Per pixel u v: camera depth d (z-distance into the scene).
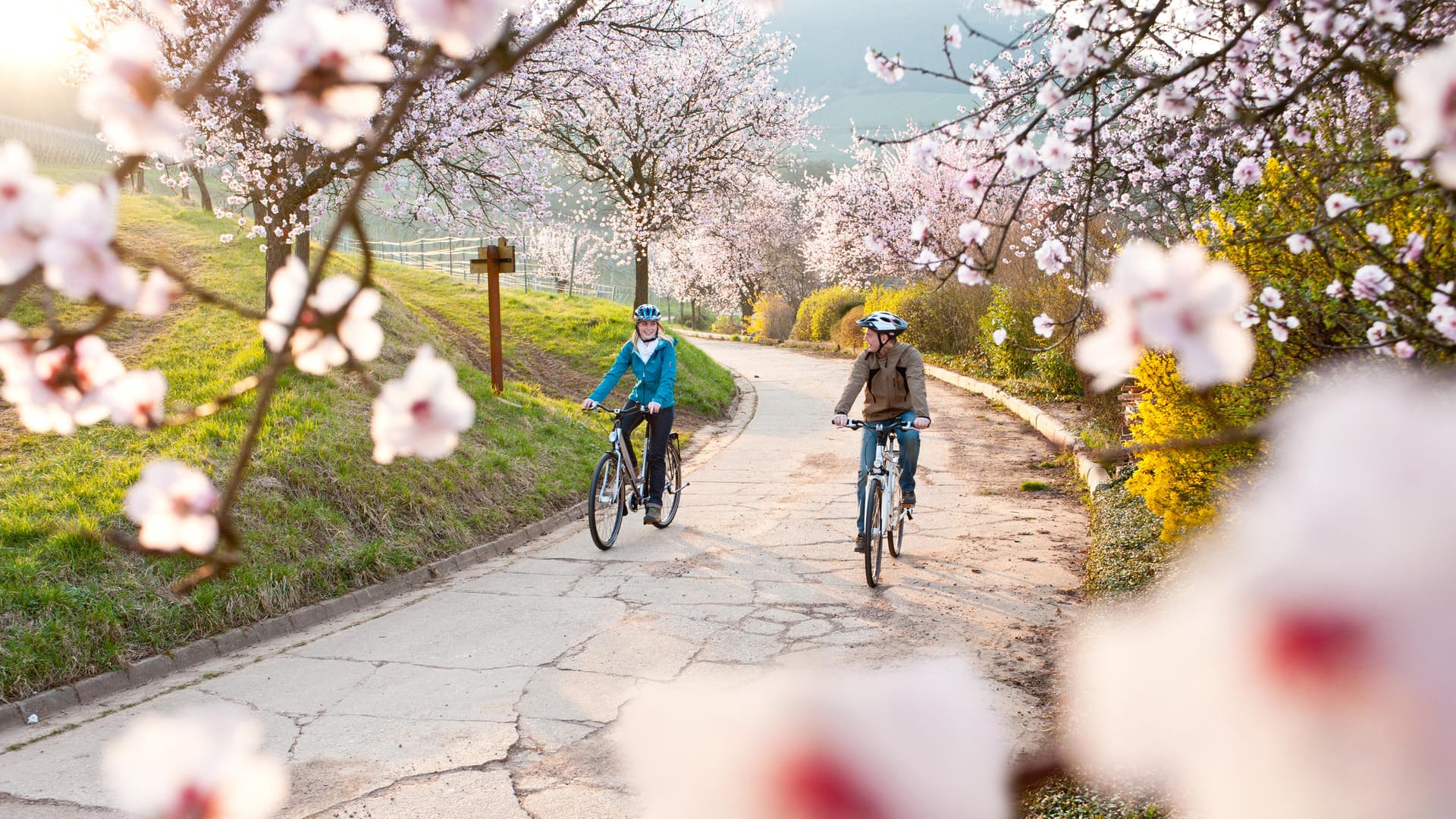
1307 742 0.18
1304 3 2.11
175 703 4.59
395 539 6.93
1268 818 0.18
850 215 29.62
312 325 0.79
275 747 4.04
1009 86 2.62
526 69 11.23
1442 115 0.45
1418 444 0.18
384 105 9.27
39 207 0.68
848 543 7.36
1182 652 0.20
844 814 0.22
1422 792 0.17
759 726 0.23
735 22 24.09
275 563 6.00
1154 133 5.63
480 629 5.57
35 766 3.91
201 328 10.55
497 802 3.53
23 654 4.62
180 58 8.22
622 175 24.95
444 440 0.75
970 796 0.22
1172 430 4.31
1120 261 0.43
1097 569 5.81
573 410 12.52
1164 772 0.20
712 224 29.16
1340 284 2.89
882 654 4.80
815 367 23.14
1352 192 3.27
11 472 6.39
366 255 0.79
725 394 16.81
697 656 4.94
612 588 6.33
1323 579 0.19
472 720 4.27
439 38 0.65
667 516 8.48
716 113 25.11
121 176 0.72
